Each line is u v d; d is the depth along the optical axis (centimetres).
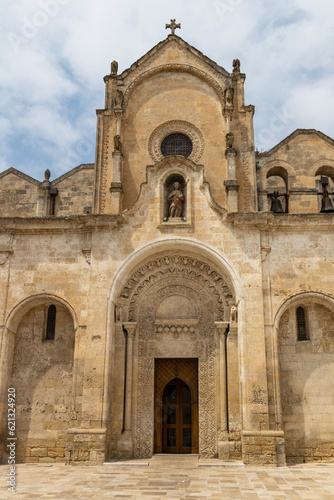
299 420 2298
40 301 2492
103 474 1912
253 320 2314
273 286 2400
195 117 2912
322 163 3073
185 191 2605
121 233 2500
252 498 1467
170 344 2498
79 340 2377
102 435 2194
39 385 2455
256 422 2172
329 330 2419
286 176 3080
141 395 2427
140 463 2150
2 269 2516
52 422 2395
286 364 2377
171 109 2931
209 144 2866
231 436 2270
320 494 1521
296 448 2261
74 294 2453
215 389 2391
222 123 2892
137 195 2816
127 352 2420
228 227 2480
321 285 2400
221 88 2927
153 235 2494
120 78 2983
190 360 2519
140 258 2494
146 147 2886
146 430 2380
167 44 3022
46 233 2556
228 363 2358
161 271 2581
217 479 1794
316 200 3006
